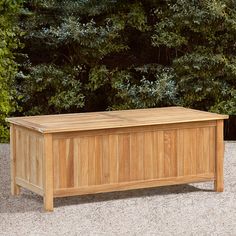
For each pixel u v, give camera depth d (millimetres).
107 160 5938
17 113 10328
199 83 9969
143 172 6074
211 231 5133
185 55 9984
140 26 10141
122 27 10031
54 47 10266
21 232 5141
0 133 9391
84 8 10047
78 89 10219
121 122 5992
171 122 6082
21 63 10227
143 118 6211
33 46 10328
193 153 6258
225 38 10086
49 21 10133
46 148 5672
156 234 5062
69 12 10086
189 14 9805
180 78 10047
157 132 6102
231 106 10000
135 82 10375
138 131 6027
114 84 10141
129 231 5145
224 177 7012
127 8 10219
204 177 6320
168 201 6043
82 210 5773
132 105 10133
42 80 10117
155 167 6117
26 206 5910
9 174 7191
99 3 10078
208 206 5859
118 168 5980
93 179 5891
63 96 10180
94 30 9867
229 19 9820
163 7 10172
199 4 9828
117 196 6258
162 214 5617
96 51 10172
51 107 10500
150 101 9969
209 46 10164
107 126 5859
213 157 6348
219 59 9812
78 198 6195
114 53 10570
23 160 6090
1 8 9172
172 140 6168
